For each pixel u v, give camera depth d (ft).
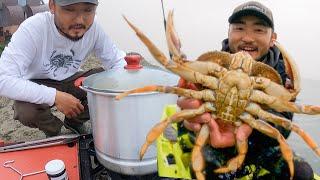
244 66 1.67
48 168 2.16
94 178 2.56
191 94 1.74
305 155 3.07
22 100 2.80
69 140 2.71
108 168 2.40
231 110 1.72
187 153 2.20
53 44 2.96
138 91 1.75
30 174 2.38
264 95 1.68
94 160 2.76
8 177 2.35
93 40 3.21
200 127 1.80
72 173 2.40
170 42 1.69
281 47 1.71
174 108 2.17
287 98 1.67
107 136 2.31
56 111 4.17
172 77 2.30
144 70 2.40
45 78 3.19
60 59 3.10
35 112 3.02
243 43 2.12
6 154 2.59
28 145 2.67
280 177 2.13
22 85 2.73
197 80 1.70
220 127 1.82
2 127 3.82
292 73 1.67
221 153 2.12
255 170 2.16
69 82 3.28
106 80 2.30
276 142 2.04
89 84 2.33
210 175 2.13
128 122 2.21
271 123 1.92
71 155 2.58
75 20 2.77
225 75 1.67
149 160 2.31
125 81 2.25
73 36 2.90
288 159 1.68
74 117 3.09
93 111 2.39
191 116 1.75
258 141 2.06
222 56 1.73
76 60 3.22
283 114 1.97
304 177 2.09
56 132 3.26
